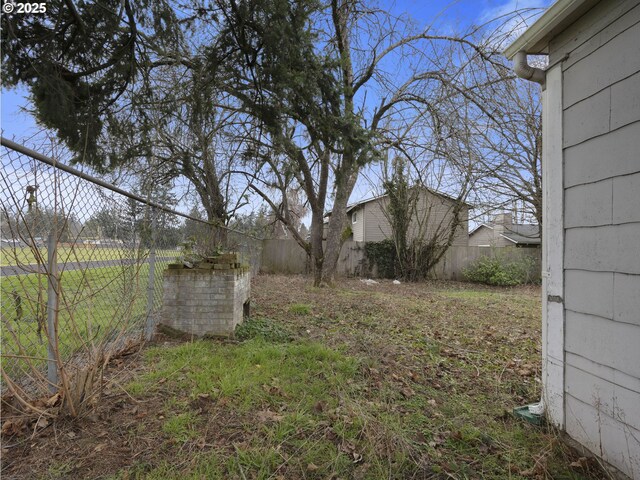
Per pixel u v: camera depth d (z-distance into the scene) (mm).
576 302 2182
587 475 1895
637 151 1803
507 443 2148
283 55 4582
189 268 3977
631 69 1841
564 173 2293
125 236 3027
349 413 2340
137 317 3549
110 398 2410
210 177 8789
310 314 5586
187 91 5793
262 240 13484
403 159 11945
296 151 6910
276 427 2146
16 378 2225
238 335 3938
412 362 3523
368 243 13430
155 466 1774
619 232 1896
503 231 16766
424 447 2049
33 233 1914
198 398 2436
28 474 1685
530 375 3289
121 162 5781
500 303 7617
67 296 2254
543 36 2389
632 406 1802
